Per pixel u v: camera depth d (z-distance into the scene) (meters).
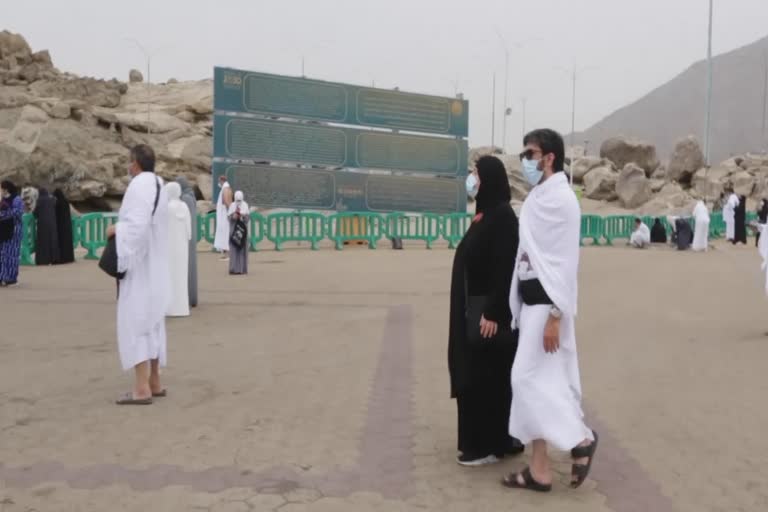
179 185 10.73
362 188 24.75
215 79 21.81
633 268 18.47
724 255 24.16
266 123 22.73
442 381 6.84
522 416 4.16
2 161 32.88
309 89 23.52
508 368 4.66
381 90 25.06
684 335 9.22
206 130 43.94
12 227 13.41
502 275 4.44
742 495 4.27
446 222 25.22
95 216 19.25
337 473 4.53
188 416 5.70
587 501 4.15
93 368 7.24
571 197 4.10
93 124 37.34
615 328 9.70
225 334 9.09
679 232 26.84
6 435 5.20
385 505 4.05
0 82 44.34
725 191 40.56
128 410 5.85
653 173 48.81
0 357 7.71
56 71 47.94
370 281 14.73
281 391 6.45
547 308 4.13
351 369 7.29
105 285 13.76
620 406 6.10
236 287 13.61
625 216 30.06
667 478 4.53
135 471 4.52
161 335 6.17
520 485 4.33
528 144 4.20
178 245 10.20
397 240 24.22
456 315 4.67
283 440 5.14
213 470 4.55
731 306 11.73
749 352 8.20
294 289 13.38
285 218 22.67
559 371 4.19
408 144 25.70
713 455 4.95
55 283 14.02
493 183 4.56
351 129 24.44
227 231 19.94
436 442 5.14
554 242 4.09
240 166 22.30
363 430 5.39
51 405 5.97
